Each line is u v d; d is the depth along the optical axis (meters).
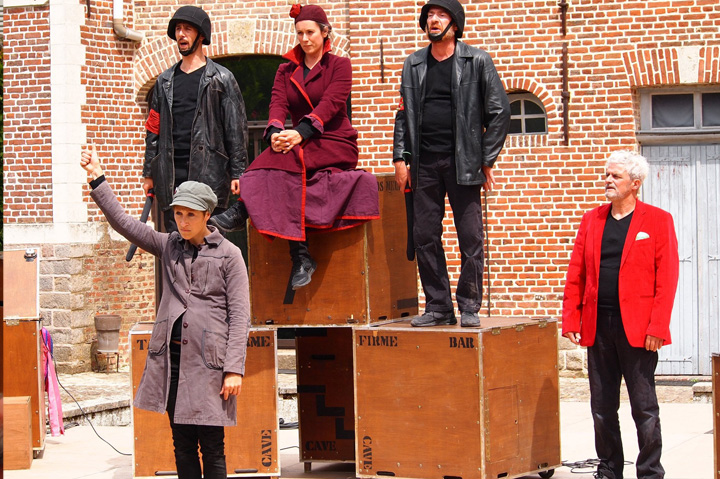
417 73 6.93
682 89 12.45
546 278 12.45
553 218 12.45
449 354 6.70
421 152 6.95
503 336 6.80
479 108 6.81
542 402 7.12
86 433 9.67
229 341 5.79
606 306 6.54
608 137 12.34
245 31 13.21
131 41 13.49
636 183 6.52
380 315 7.17
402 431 6.88
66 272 12.99
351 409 7.74
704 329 12.40
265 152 6.89
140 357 7.16
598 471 6.77
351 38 12.81
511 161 12.52
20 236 13.16
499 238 12.55
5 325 8.42
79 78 13.06
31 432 8.22
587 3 12.34
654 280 6.43
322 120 6.81
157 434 7.17
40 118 13.08
